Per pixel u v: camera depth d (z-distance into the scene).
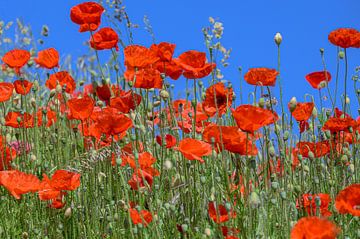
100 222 1.96
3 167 1.99
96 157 1.97
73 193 2.05
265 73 1.81
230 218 1.70
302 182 1.84
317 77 2.09
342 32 1.99
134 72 2.03
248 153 1.73
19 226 2.00
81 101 1.93
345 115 2.09
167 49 2.08
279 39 1.84
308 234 1.38
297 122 2.04
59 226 1.90
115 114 1.76
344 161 1.93
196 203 1.87
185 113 2.08
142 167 1.82
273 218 1.77
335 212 1.82
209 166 2.02
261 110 1.59
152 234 1.72
